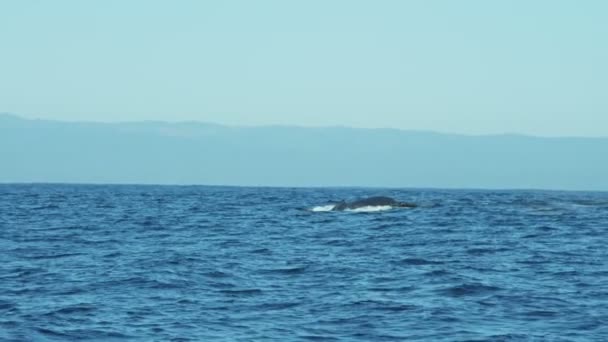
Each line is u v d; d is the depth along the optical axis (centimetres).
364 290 9600
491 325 7631
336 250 14375
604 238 17075
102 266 11644
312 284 10094
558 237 17262
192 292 9419
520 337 7144
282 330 7400
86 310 8281
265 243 15750
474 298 9031
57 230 18938
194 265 11731
